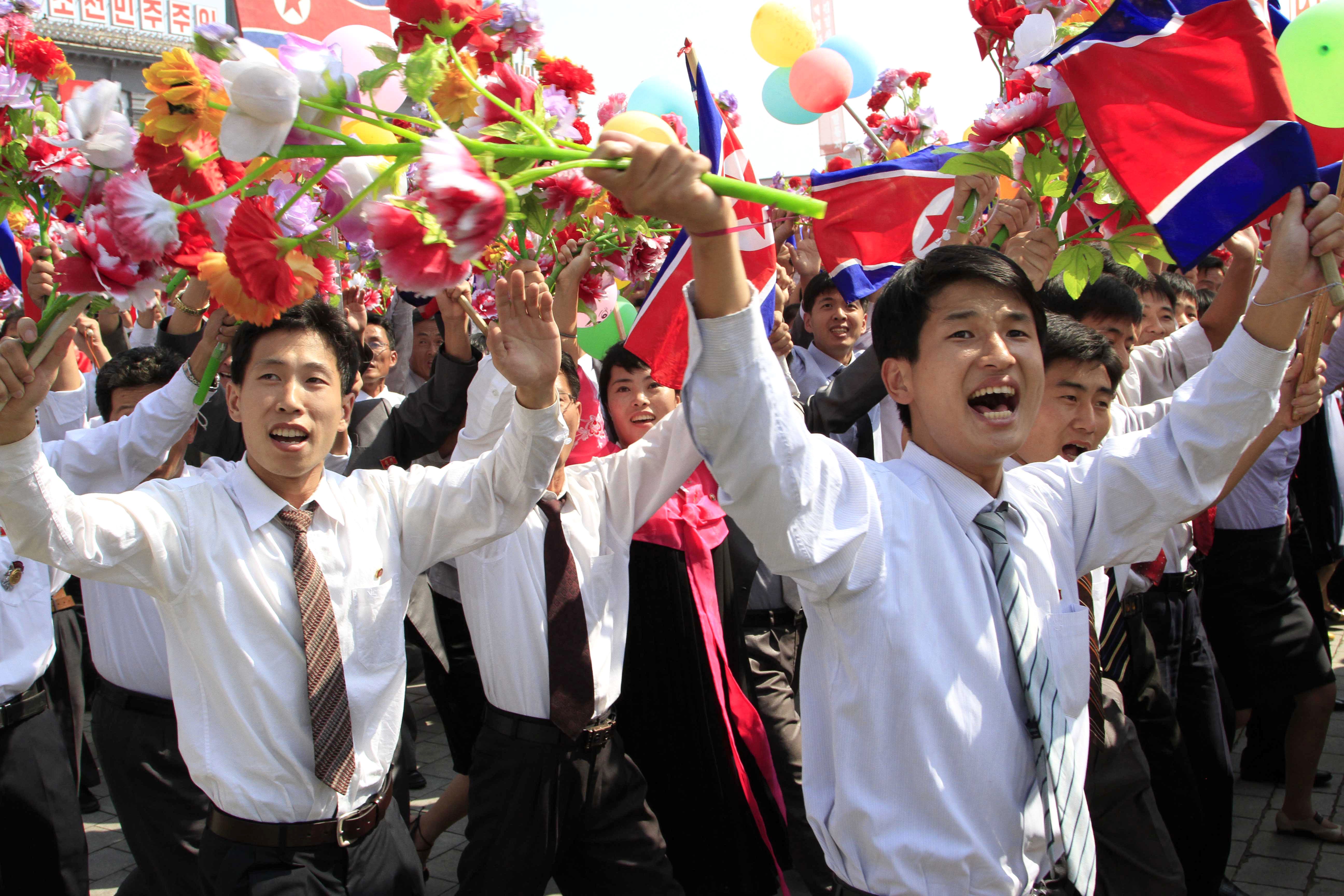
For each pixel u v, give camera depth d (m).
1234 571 3.86
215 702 2.15
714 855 3.29
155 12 15.27
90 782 4.89
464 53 1.59
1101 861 2.29
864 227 3.04
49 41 2.98
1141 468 1.85
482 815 2.75
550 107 1.76
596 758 2.74
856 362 3.34
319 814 2.15
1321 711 3.80
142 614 2.89
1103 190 2.24
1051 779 1.60
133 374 3.35
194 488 2.22
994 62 2.71
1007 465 2.63
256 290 1.27
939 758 1.58
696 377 1.42
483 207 1.13
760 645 3.60
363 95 1.44
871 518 1.63
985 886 1.56
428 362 5.72
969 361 1.67
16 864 2.87
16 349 1.76
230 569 2.15
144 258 1.39
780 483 1.46
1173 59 1.88
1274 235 1.73
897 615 1.61
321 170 1.31
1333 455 4.68
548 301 2.12
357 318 4.73
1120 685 2.92
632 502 2.88
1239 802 4.24
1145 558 1.93
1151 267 3.97
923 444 1.83
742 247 2.84
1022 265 2.31
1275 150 1.81
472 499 2.33
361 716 2.22
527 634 2.71
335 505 2.30
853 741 1.63
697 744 3.26
